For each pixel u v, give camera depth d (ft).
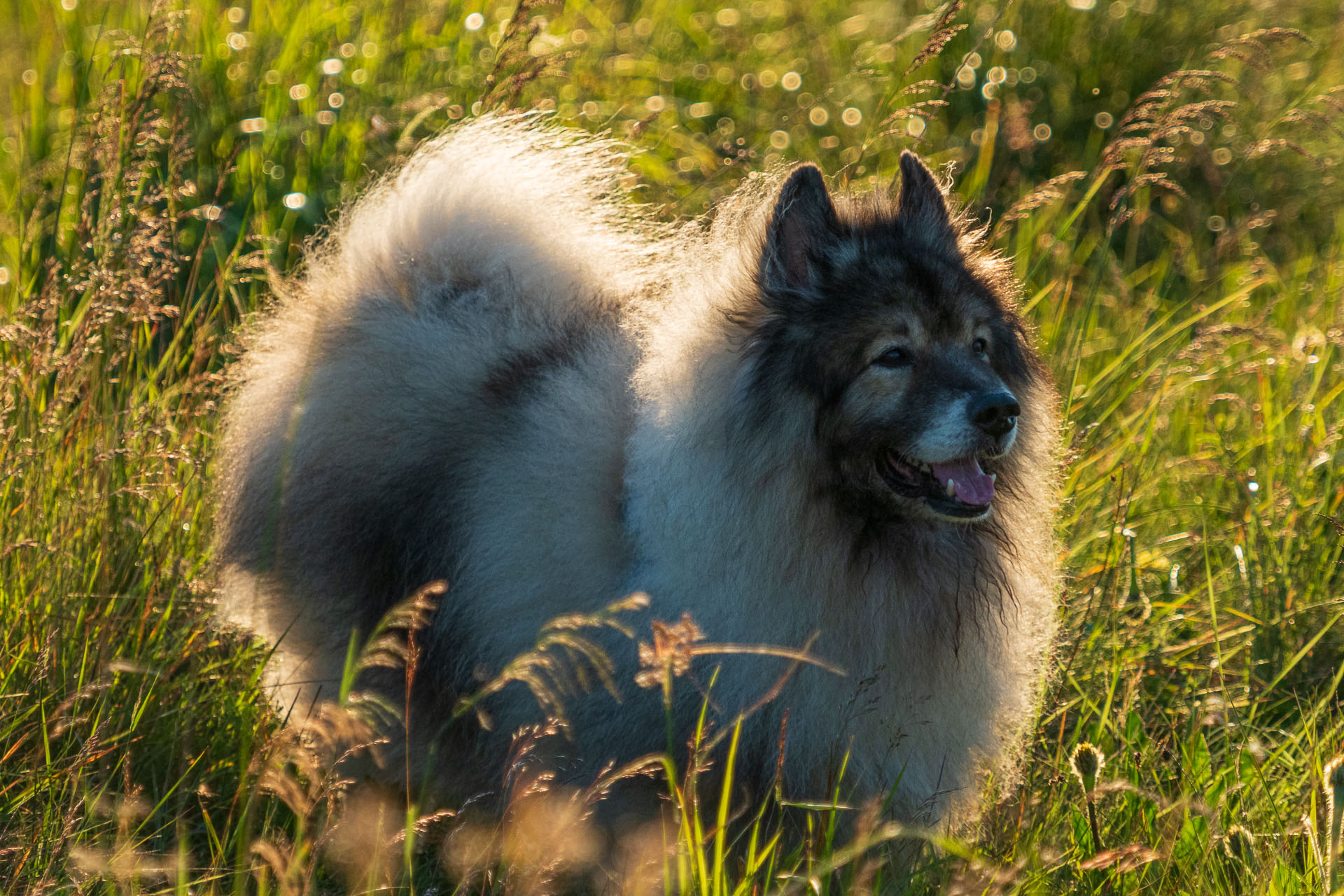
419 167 21.24
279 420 19.34
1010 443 16.16
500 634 17.21
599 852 16.96
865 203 17.90
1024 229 30.45
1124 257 36.83
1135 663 21.17
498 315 19.11
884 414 16.28
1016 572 17.56
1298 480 24.48
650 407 16.44
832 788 16.39
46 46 32.99
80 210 23.68
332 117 31.76
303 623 19.17
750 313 16.51
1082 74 40.65
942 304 16.51
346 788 18.31
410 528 18.24
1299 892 15.12
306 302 20.18
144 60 24.59
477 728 17.94
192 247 29.60
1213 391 29.04
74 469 20.53
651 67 39.52
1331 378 28.45
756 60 41.98
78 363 20.51
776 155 33.86
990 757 17.63
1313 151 38.88
